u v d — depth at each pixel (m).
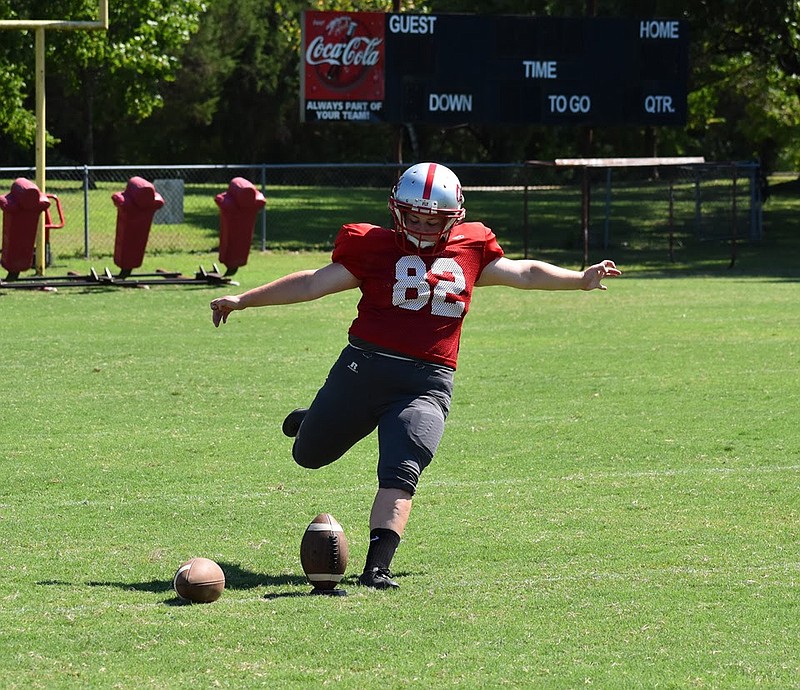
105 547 20.34
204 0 113.75
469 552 20.02
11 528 21.55
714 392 35.56
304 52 84.62
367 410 18.39
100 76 150.00
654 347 44.56
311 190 149.00
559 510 22.83
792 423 31.09
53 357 41.56
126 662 14.58
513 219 115.00
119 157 184.12
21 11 91.00
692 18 103.50
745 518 22.17
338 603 16.95
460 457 27.50
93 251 81.75
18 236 61.66
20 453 27.78
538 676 14.17
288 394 35.28
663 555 19.77
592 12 89.06
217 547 20.39
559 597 17.36
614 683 13.97
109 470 26.17
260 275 69.50
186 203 121.25
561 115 88.50
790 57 108.56
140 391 35.59
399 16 85.50
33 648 15.06
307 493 24.28
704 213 110.81
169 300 57.84
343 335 47.38
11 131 96.62
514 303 58.91
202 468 26.44
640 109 89.50
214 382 37.12
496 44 86.94
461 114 87.19
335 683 13.89
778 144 161.75
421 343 18.19
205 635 15.51
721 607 16.94
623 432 30.11
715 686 13.92
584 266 82.81
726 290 65.62
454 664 14.54
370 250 18.28
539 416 32.12
